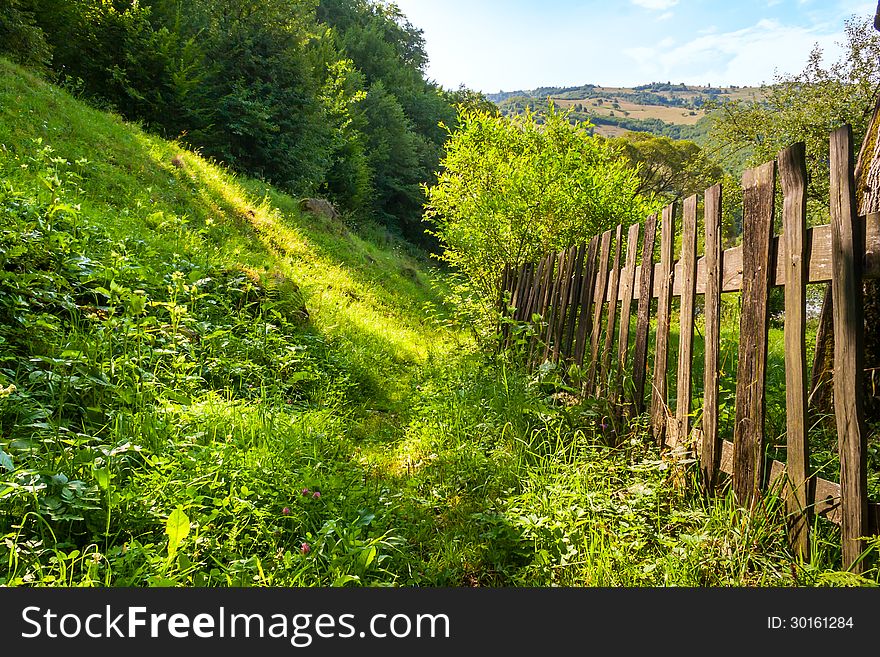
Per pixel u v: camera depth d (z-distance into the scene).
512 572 2.50
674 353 6.26
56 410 3.17
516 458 3.46
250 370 4.80
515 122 11.24
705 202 3.05
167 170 10.86
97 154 9.53
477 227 9.49
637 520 2.54
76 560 2.14
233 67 21.11
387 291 12.77
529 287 7.47
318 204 15.70
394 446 4.23
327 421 4.15
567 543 2.45
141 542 2.33
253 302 6.13
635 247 4.09
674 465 2.96
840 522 2.05
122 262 4.98
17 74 10.82
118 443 2.71
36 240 4.56
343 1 57.78
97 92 17.91
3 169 6.76
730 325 6.92
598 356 4.59
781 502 2.33
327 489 2.99
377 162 34.59
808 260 2.24
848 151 2.05
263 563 2.32
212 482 2.71
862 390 1.98
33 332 3.74
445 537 2.75
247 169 20.92
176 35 19.17
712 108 21.94
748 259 2.63
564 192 8.66
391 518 2.88
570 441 3.68
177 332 4.75
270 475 2.94
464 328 10.07
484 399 4.77
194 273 4.91
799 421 2.25
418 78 58.78
